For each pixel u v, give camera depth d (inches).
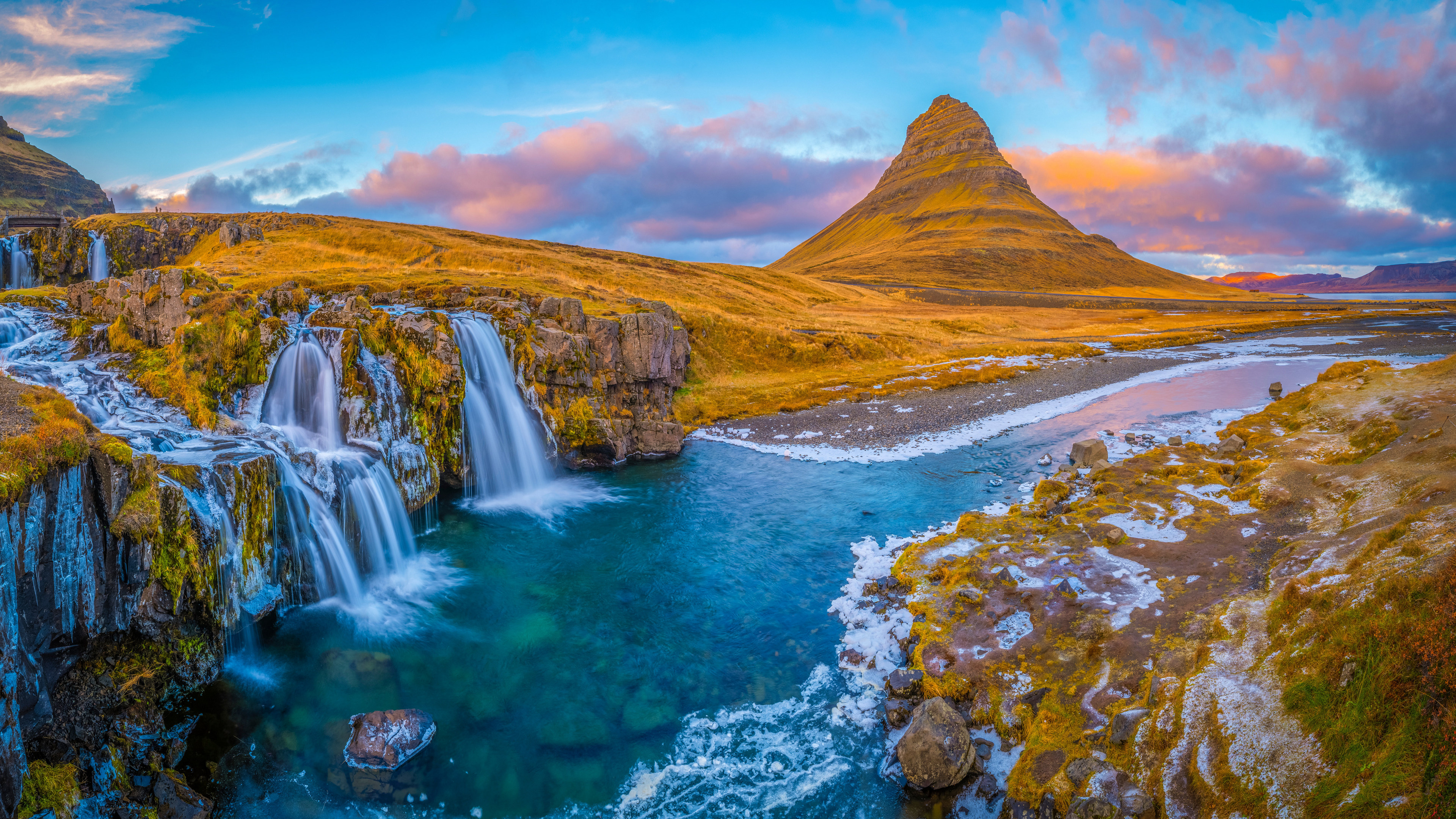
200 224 3838.6
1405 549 626.8
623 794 608.7
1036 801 534.9
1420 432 1088.2
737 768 633.6
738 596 958.4
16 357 1232.8
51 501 589.9
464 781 625.9
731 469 1562.5
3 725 474.0
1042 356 3176.7
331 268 3016.7
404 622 899.4
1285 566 768.9
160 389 1143.0
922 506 1266.0
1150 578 825.5
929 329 3905.0
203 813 577.9
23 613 555.8
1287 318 4852.4
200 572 740.7
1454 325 4047.7
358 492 1026.1
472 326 1480.1
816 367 2839.6
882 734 665.6
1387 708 450.6
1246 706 531.5
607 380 1717.5
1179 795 491.5
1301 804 437.1
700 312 2979.8
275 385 1197.7
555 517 1278.3
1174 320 4975.4
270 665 792.3
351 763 642.8
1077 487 1226.6
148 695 674.2
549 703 735.1
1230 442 1334.9
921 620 823.7
